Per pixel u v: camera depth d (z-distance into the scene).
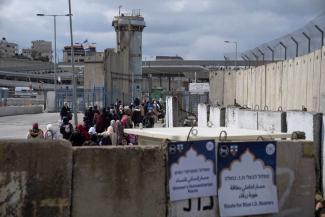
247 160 6.62
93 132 16.95
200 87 61.03
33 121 43.56
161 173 6.32
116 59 63.69
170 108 30.67
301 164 6.84
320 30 14.84
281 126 13.07
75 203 6.09
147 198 6.27
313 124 10.61
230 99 29.97
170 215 6.32
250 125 16.48
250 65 27.84
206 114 24.75
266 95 21.98
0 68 160.12
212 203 6.47
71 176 6.09
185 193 6.38
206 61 119.69
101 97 53.75
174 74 132.38
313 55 15.58
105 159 6.18
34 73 164.50
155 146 6.35
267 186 6.69
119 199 6.20
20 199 5.97
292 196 6.80
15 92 97.44
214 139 6.69
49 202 6.02
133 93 70.75
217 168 6.52
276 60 21.52
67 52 128.25
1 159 5.95
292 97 18.03
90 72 57.31
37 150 6.02
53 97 64.62
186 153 6.40
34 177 6.00
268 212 6.68
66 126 17.19
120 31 84.25
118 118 26.22
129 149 6.25
